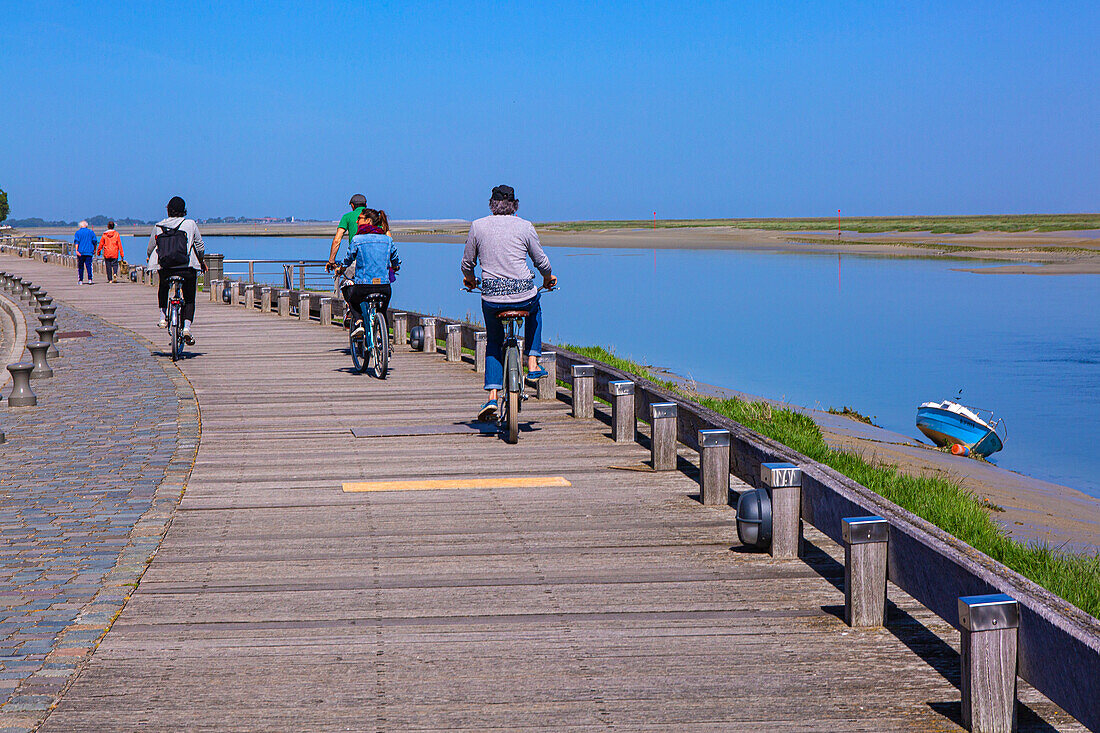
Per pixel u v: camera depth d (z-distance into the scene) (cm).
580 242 13962
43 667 398
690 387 1852
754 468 644
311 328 1898
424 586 498
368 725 352
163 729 348
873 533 442
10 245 6016
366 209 1236
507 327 845
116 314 2248
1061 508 1103
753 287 5172
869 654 414
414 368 1329
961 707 355
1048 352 2589
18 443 844
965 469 1334
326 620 452
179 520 616
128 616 456
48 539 571
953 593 389
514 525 607
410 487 695
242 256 9588
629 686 383
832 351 2645
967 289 4781
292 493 681
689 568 527
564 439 873
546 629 441
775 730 348
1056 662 327
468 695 375
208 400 1073
